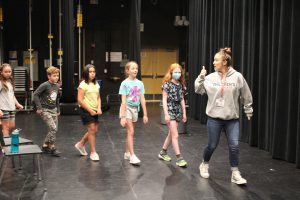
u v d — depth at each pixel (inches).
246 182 157.6
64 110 354.9
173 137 182.2
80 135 260.4
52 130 200.1
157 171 174.7
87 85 189.2
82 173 171.5
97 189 150.2
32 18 421.1
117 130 281.3
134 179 162.9
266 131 216.2
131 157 185.9
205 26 308.7
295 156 189.6
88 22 439.8
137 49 351.6
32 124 302.4
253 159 199.3
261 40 217.0
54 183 157.3
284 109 195.5
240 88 150.8
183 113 185.2
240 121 243.9
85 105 187.8
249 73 235.0
